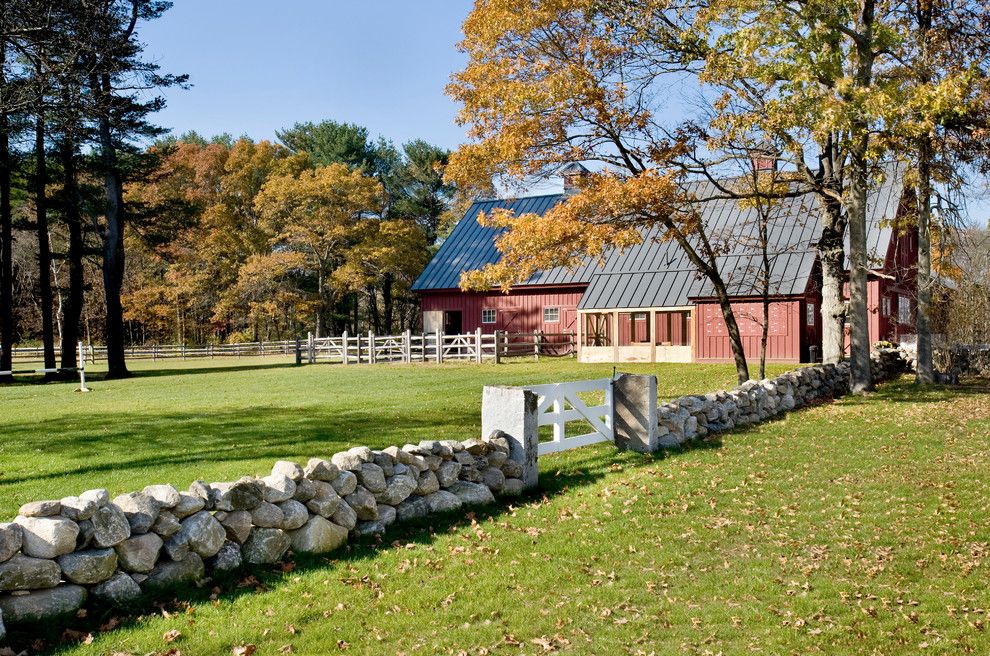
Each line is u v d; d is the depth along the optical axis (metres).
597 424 11.14
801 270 28.53
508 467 8.80
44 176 31.02
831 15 14.48
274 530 6.27
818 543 7.08
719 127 15.32
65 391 22.52
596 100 15.20
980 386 19.23
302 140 68.62
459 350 32.28
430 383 21.52
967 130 16.33
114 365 31.08
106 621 5.08
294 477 6.52
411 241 54.62
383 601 5.69
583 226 15.11
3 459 10.12
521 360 31.98
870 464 10.19
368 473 7.15
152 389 22.14
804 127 15.23
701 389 19.31
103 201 31.53
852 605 5.66
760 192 17.72
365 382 22.42
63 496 7.91
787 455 10.84
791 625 5.33
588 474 9.78
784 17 14.51
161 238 36.19
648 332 34.00
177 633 4.95
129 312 57.66
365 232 54.25
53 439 11.83
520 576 6.25
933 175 17.38
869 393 17.73
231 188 58.53
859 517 7.80
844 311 20.03
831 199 19.53
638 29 15.82
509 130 15.42
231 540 6.04
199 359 46.88
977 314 24.06
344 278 52.31
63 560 5.06
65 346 33.91
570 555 6.77
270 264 52.34
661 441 11.42
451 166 16.56
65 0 15.02
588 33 15.98
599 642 5.09
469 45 16.50
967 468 9.84
